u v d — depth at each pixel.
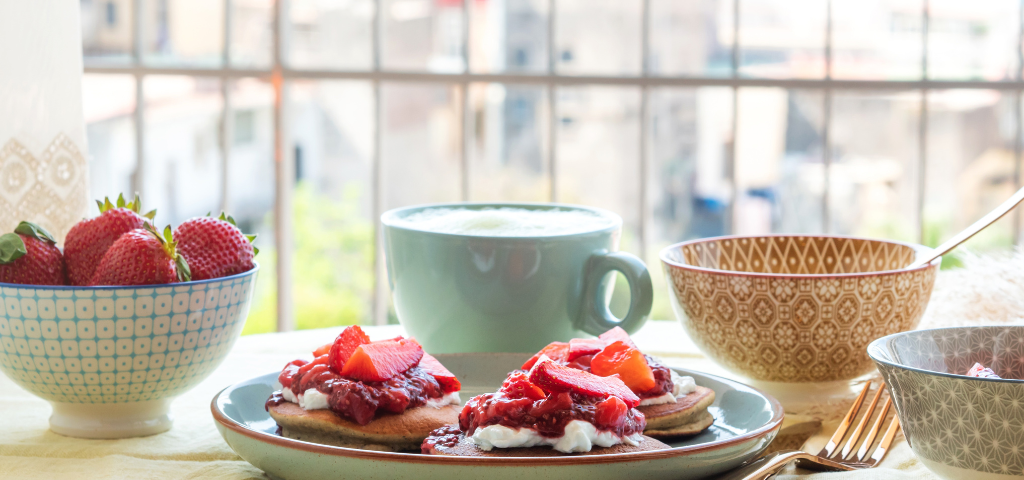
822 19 4.82
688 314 0.91
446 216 0.97
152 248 0.84
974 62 4.38
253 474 0.82
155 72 2.37
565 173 5.21
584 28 5.27
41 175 0.99
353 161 5.22
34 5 0.98
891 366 0.77
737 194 2.40
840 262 0.97
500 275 0.91
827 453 0.83
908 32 4.48
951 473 0.77
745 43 5.06
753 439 0.79
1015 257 0.97
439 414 0.82
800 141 4.99
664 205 5.21
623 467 0.77
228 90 2.42
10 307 0.83
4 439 0.85
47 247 0.86
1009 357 0.82
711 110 5.16
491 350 0.93
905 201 4.80
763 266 0.98
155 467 0.82
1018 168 2.85
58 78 0.99
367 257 4.87
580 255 0.92
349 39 5.49
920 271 0.89
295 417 0.81
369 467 0.77
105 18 4.92
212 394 0.92
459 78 2.28
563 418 0.78
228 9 2.44
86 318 0.83
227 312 0.86
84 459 0.83
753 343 0.89
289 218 2.42
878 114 4.85
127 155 4.61
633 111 5.22
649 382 0.83
